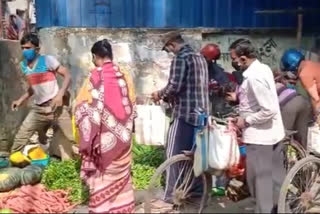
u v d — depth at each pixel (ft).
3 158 22.66
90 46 26.61
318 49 26.81
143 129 25.64
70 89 26.78
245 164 16.78
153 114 25.46
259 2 26.37
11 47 25.79
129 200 17.26
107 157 16.52
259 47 26.76
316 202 17.95
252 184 16.62
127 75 17.19
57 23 26.58
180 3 26.17
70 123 22.35
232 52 16.25
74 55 26.71
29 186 19.83
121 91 16.65
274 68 26.84
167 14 26.22
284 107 17.95
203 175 17.39
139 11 26.27
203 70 18.45
